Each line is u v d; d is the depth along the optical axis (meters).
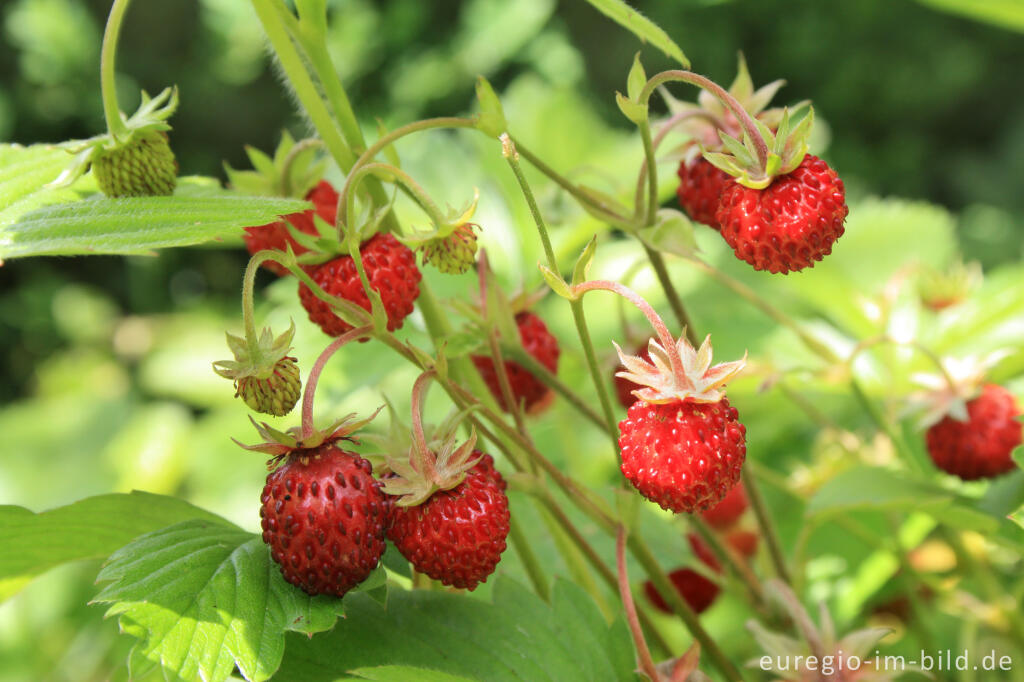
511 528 0.24
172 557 0.20
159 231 0.21
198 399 0.56
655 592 0.28
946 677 0.29
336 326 0.22
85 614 0.42
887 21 1.18
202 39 1.20
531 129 0.41
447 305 0.23
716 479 0.20
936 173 1.20
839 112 1.22
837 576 0.30
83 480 0.61
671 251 0.22
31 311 1.12
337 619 0.21
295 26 0.22
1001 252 0.85
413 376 0.38
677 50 0.21
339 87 0.22
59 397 0.93
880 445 0.29
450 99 1.05
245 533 0.21
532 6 1.03
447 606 0.22
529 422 0.30
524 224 0.36
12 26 1.13
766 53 1.19
